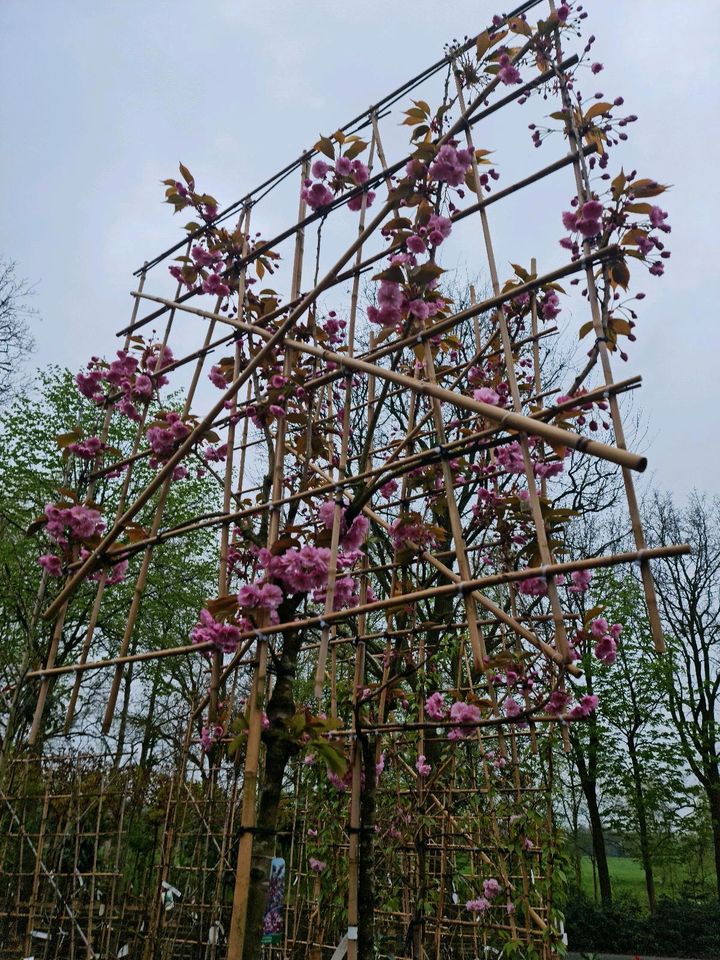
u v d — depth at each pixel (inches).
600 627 121.8
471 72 124.3
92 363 163.2
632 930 519.8
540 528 94.1
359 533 120.0
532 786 211.6
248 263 151.4
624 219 103.8
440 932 192.5
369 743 147.0
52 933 295.4
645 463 81.5
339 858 197.5
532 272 154.3
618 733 579.2
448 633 203.0
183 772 263.6
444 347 159.8
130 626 129.3
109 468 159.2
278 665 125.2
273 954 232.5
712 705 621.6
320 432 149.6
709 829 577.3
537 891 189.2
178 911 268.7
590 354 111.7
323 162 138.5
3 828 312.8
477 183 119.5
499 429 97.5
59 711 363.6
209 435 143.0
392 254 128.7
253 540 131.2
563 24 113.8
